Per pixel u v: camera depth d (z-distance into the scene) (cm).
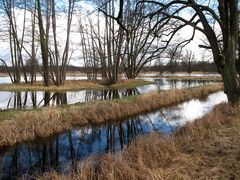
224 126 770
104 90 2745
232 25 953
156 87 3025
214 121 817
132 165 524
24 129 930
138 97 1620
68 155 794
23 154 816
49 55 2917
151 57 1008
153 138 691
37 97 2128
